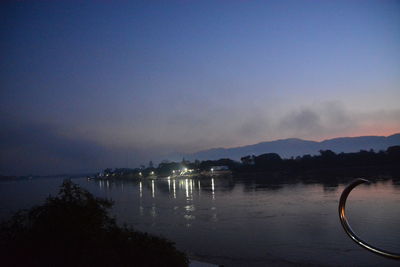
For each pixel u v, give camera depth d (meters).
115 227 8.57
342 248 16.55
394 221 22.92
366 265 14.00
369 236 19.05
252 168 136.12
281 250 16.69
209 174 153.75
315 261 14.60
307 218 26.52
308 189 53.78
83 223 7.62
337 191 47.41
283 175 105.12
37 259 6.91
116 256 7.11
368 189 46.09
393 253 2.09
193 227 25.50
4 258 6.84
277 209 33.09
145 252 7.81
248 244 18.41
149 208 41.94
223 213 32.78
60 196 8.16
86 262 6.81
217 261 15.23
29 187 146.00
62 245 7.21
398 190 42.84
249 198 46.62
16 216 7.85
